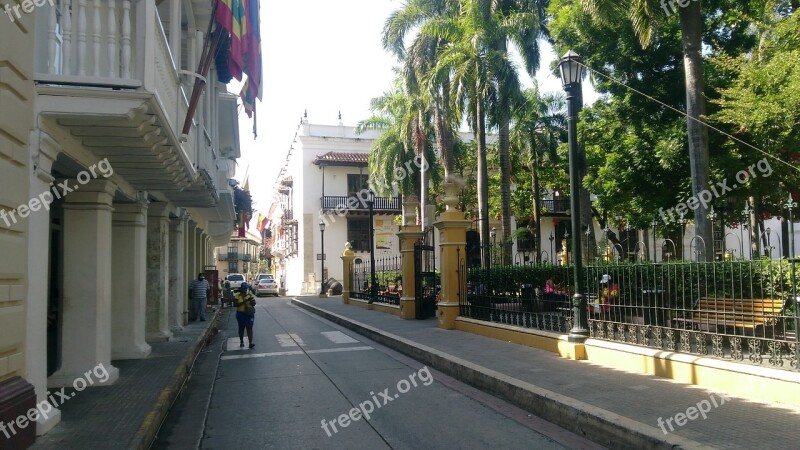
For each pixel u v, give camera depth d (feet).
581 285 32.09
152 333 43.68
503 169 71.46
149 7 20.84
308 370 34.58
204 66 28.86
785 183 44.14
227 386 30.78
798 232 64.03
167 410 25.03
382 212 138.31
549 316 35.50
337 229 139.13
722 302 26.16
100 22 20.74
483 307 43.52
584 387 24.31
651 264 28.81
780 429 17.79
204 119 43.24
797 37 39.06
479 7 64.13
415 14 77.41
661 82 51.39
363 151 142.82
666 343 26.96
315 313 78.43
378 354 40.40
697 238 31.45
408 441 20.38
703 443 16.66
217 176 51.16
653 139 49.57
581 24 51.72
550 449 19.20
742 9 48.08
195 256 69.51
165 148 25.93
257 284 143.02
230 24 30.53
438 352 34.88
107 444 18.30
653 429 18.03
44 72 19.99
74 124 21.03
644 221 56.34
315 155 139.44
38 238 19.65
